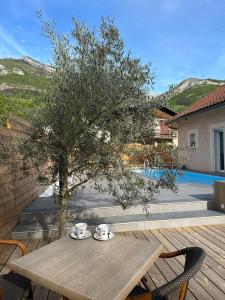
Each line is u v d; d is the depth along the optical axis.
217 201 6.66
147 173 3.38
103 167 3.30
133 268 2.07
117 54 3.12
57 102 3.18
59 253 2.33
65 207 3.70
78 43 3.19
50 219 5.82
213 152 13.77
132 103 3.13
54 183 3.65
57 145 3.28
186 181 11.11
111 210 6.16
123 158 3.32
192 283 3.47
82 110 3.08
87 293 1.74
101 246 2.48
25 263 2.14
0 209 4.53
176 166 3.39
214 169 13.69
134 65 3.08
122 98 3.05
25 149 3.28
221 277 3.62
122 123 3.27
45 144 3.33
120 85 3.00
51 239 5.18
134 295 2.39
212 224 6.05
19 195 5.77
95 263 2.15
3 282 2.54
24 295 2.40
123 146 3.30
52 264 2.13
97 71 2.99
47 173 3.52
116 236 2.73
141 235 5.38
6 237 4.86
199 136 14.96
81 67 3.13
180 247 4.71
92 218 5.98
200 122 14.85
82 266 2.10
